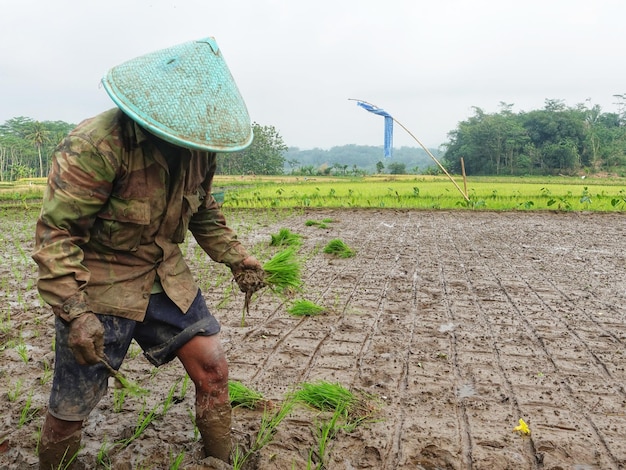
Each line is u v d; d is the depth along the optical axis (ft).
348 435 9.41
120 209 6.82
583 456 8.88
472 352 13.66
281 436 9.21
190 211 7.57
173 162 7.05
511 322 16.34
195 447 8.55
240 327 15.65
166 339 7.45
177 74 6.68
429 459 8.77
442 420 10.03
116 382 7.38
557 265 26.03
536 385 11.66
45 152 360.28
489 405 10.66
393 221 46.47
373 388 11.42
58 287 6.33
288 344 14.16
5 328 15.44
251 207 57.52
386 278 22.56
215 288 20.68
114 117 6.72
